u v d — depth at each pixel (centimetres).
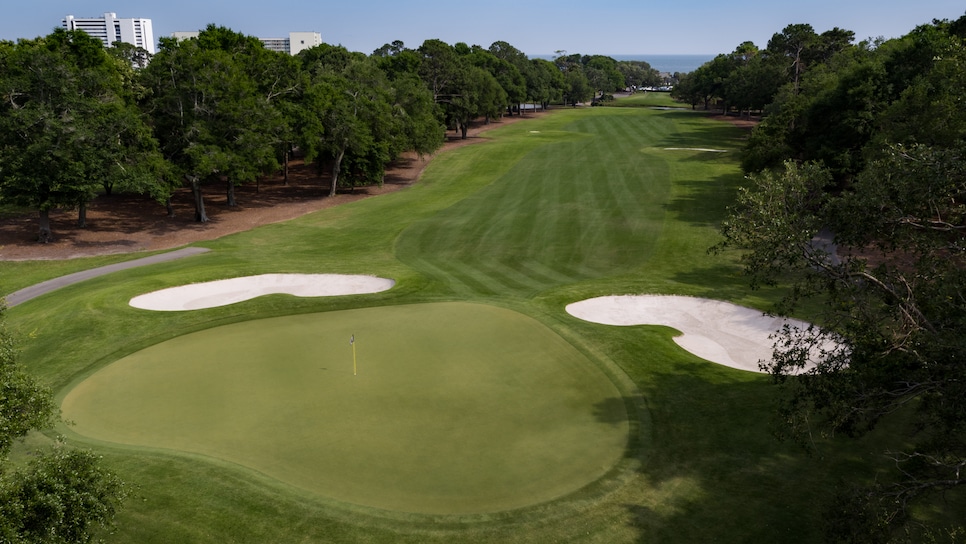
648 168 7100
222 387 2070
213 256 4266
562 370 2219
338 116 6444
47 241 4897
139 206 6344
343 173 6875
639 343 2523
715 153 7931
